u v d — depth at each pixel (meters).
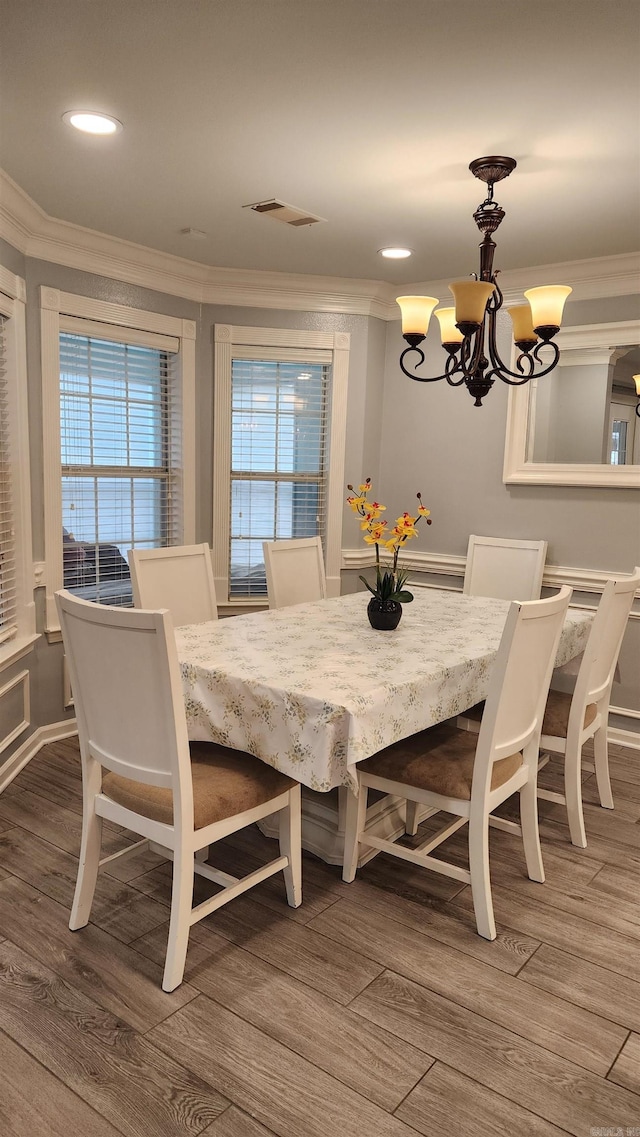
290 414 4.35
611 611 2.58
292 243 3.49
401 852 2.27
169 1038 1.72
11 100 2.15
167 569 3.02
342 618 2.95
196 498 4.23
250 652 2.38
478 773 2.08
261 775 2.07
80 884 2.09
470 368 2.67
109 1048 1.69
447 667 2.26
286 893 2.31
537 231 3.21
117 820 1.99
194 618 3.10
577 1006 1.87
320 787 1.92
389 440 4.54
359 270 3.93
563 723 2.69
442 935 2.14
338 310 4.26
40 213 3.09
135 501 4.00
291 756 1.99
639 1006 1.88
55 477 3.45
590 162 2.50
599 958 2.06
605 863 2.58
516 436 3.97
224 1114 1.52
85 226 3.29
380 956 2.04
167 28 1.79
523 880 2.46
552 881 2.46
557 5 1.67
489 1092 1.59
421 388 4.38
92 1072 1.62
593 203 2.88
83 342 3.62
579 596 3.87
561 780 3.29
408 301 2.66
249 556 4.43
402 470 4.51
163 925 2.16
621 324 3.60
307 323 4.24
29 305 3.26
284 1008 1.83
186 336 4.03
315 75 1.99
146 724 1.81
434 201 2.91
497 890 2.39
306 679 2.09
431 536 4.42
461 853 2.63
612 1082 1.63
